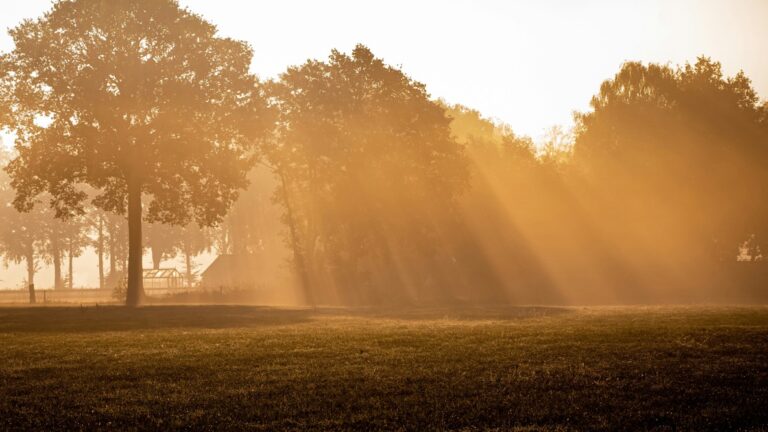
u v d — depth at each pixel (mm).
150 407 11234
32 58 49156
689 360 14844
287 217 68625
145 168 52500
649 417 10188
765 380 12680
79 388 12906
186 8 53219
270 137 63875
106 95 49406
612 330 20953
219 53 54188
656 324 23156
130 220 52750
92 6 49562
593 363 14688
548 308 40750
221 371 14508
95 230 134500
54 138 50625
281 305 54531
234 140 57594
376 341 19422
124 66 49844
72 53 50438
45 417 10688
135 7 50062
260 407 11117
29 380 13867
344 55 64438
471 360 15359
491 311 38125
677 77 73438
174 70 51469
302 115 63531
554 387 12352
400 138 63344
